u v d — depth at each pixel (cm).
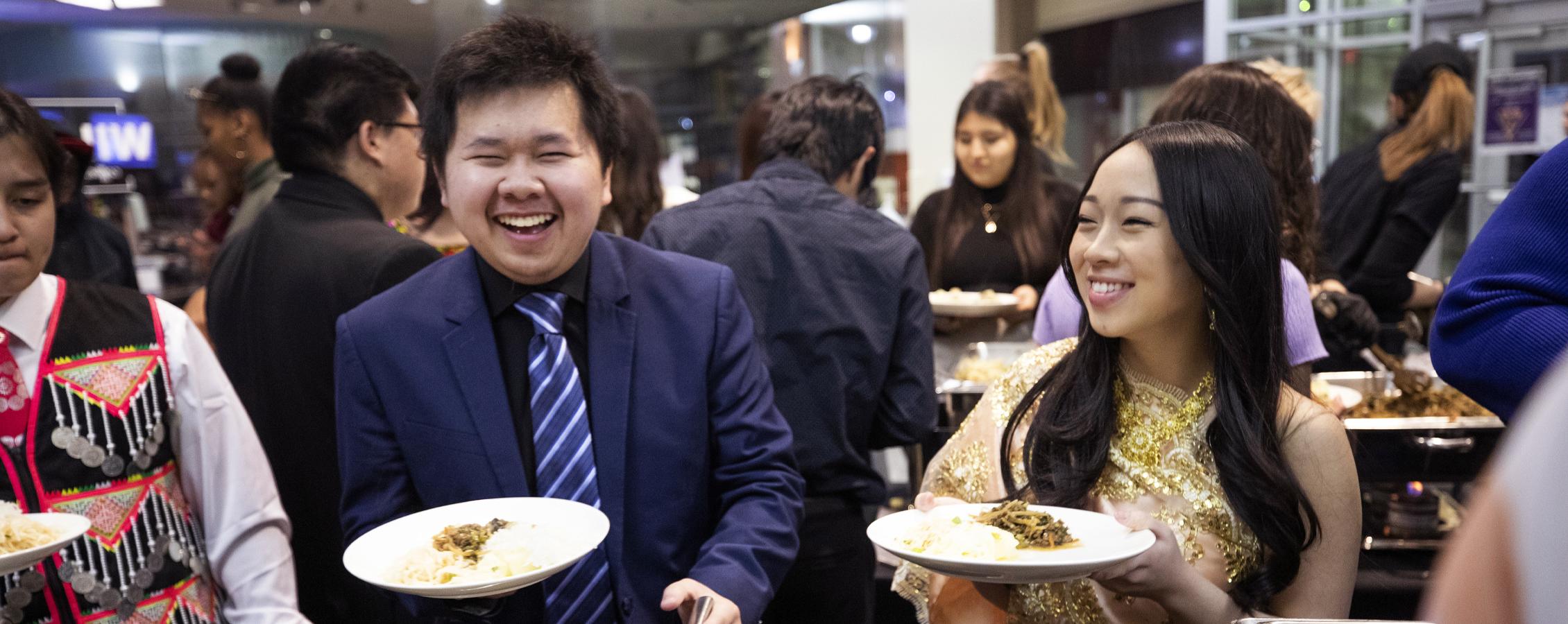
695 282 141
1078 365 131
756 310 207
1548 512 34
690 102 786
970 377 269
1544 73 449
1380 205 323
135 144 572
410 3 650
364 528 133
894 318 210
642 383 134
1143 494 125
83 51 603
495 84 120
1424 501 197
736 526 133
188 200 576
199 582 141
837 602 210
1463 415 203
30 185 122
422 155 139
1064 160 479
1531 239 118
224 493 143
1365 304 223
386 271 182
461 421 130
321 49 201
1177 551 111
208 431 142
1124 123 909
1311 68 545
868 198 242
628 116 299
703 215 215
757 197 215
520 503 123
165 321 141
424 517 121
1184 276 117
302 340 188
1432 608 38
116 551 131
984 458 138
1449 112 310
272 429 195
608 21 742
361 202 201
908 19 748
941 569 106
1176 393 125
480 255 136
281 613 143
